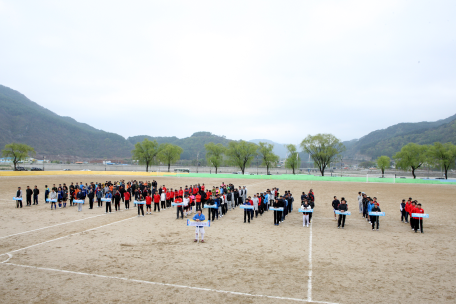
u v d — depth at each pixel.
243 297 8.68
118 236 16.25
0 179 57.28
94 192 28.88
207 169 121.31
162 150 100.19
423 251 13.88
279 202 19.86
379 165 101.56
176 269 11.02
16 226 18.75
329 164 91.81
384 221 21.88
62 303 8.21
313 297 8.73
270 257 12.67
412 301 8.51
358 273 10.81
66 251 13.28
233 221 21.30
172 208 27.03
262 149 96.38
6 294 8.78
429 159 79.44
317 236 16.83
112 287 9.34
